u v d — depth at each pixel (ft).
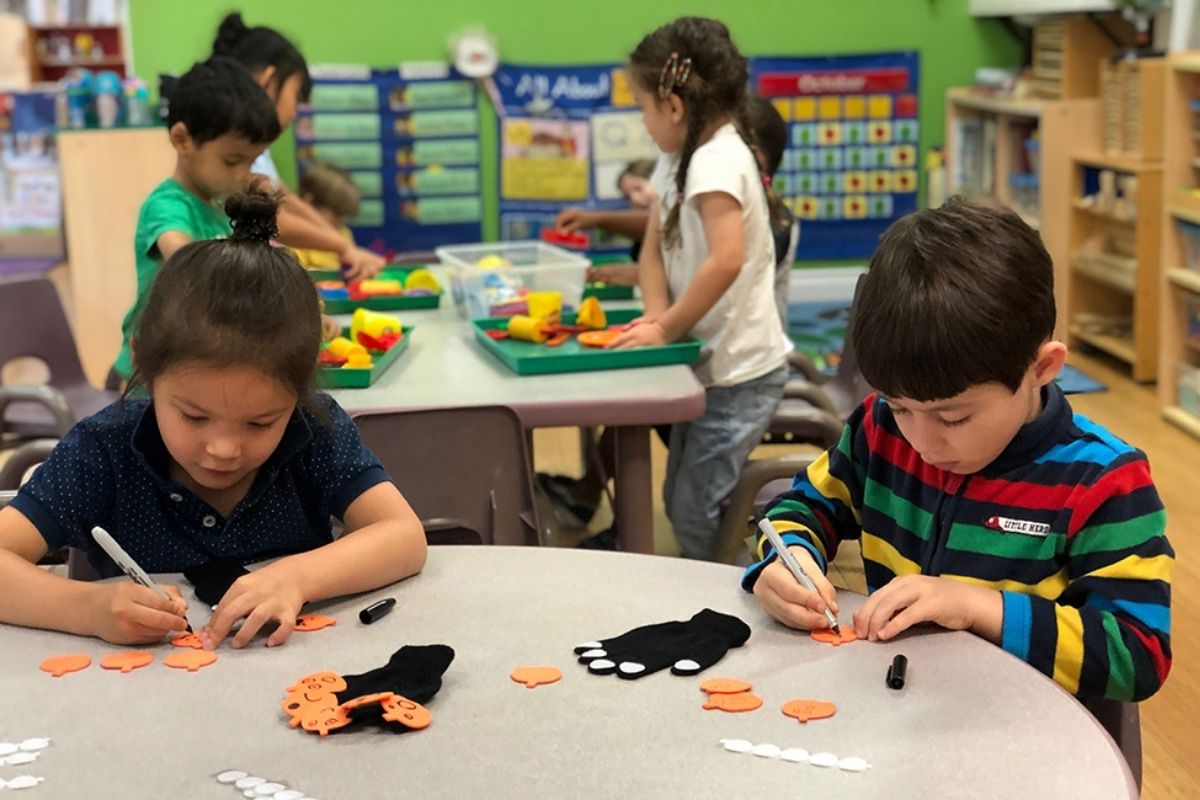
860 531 4.56
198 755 3.17
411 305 9.21
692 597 4.03
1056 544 3.96
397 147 17.60
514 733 3.23
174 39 17.03
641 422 6.59
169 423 4.09
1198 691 7.68
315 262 10.89
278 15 17.10
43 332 9.93
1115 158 14.43
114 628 3.75
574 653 3.67
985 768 3.01
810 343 16.05
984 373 3.64
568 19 17.46
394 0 17.19
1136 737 4.00
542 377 7.06
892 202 18.34
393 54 17.35
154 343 4.01
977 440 3.80
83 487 4.43
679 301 7.59
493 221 17.97
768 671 3.52
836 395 9.48
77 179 14.14
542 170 17.80
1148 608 3.76
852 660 3.57
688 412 6.63
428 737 3.23
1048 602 3.77
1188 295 12.94
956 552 4.11
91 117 14.64
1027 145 16.58
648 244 8.58
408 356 7.66
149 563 4.54
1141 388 14.23
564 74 17.57
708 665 3.55
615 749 3.14
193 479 4.54
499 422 6.21
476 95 17.58
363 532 4.22
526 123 17.67
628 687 3.46
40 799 2.99
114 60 17.38
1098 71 15.37
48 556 5.20
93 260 14.32
